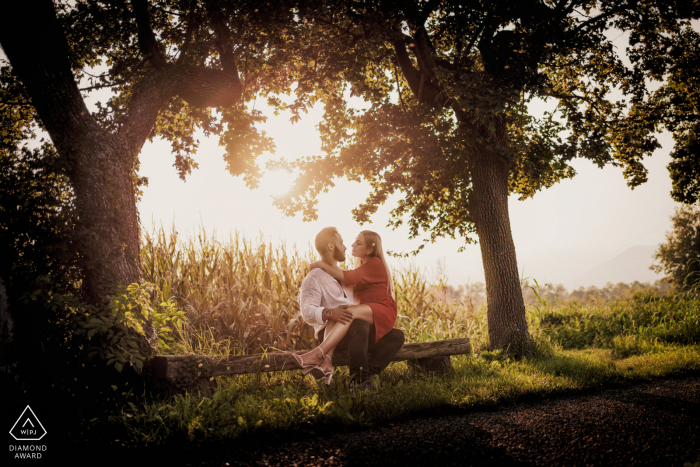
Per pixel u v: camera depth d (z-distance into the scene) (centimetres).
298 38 583
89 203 369
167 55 561
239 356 369
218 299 518
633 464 231
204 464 230
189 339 470
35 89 372
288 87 698
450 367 497
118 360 334
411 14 551
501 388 404
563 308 1081
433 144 578
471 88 557
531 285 930
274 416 293
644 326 871
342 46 585
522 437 278
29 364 312
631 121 801
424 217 733
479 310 759
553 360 568
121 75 591
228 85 490
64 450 244
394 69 735
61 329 338
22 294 312
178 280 531
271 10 493
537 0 614
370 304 409
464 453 250
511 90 578
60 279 353
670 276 3669
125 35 579
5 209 334
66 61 388
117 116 497
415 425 308
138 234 403
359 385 374
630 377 469
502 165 683
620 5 672
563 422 311
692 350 614
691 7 661
